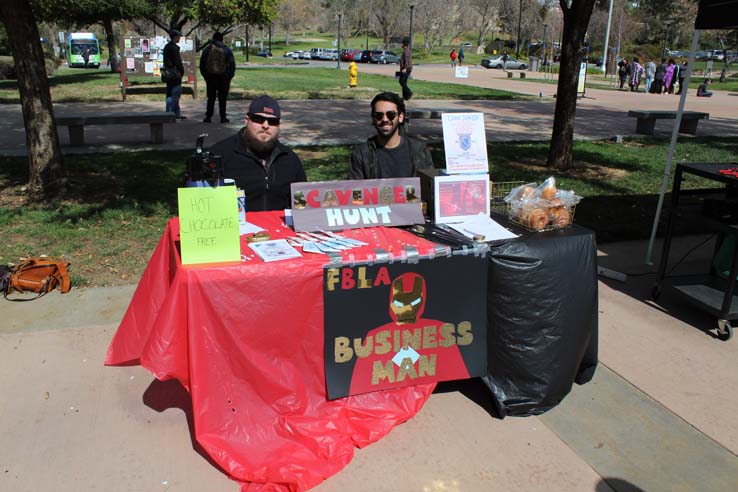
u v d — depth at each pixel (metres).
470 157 3.60
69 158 8.91
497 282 3.20
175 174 8.15
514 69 49.97
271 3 28.12
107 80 23.83
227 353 2.84
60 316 4.32
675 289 4.67
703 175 4.39
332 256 2.92
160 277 3.37
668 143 12.44
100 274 5.03
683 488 2.82
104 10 25.84
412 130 12.95
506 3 69.88
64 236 5.74
